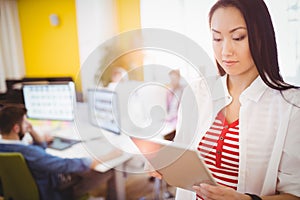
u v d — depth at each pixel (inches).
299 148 34.2
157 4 65.1
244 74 38.7
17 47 127.0
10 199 68.3
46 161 60.9
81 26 109.7
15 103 79.6
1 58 121.4
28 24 126.3
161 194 81.9
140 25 76.3
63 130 75.9
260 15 36.4
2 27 121.7
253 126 37.5
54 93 74.0
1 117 63.6
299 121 34.2
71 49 115.6
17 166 59.9
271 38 36.9
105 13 97.2
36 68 128.3
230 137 38.6
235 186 38.8
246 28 36.9
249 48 37.3
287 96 36.0
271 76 37.1
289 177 35.3
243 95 38.2
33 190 63.5
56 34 119.0
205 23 50.6
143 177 89.7
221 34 39.1
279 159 35.7
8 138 63.9
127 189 84.4
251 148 37.2
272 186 36.8
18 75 126.9
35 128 75.8
